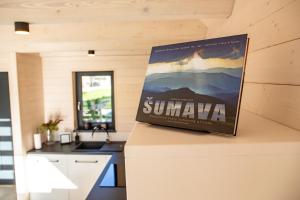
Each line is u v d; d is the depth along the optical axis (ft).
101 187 4.51
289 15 2.64
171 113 2.63
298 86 2.47
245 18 4.00
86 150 11.50
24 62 11.13
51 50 10.15
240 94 2.22
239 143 2.10
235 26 4.52
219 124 2.28
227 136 2.30
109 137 13.04
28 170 11.43
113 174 5.08
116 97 12.81
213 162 2.10
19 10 4.75
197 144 2.10
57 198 11.51
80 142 12.88
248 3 3.87
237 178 2.11
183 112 2.54
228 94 2.30
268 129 2.56
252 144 2.08
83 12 4.72
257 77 3.51
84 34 7.98
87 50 10.73
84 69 12.69
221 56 2.43
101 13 4.69
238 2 4.35
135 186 2.13
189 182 2.12
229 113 2.25
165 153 2.09
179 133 2.43
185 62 2.70
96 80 13.12
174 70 2.78
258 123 2.86
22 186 11.21
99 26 7.93
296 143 2.09
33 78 11.94
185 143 2.12
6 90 10.98
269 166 2.10
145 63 12.50
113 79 12.95
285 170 2.10
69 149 11.69
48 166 11.38
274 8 2.98
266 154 2.09
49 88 12.85
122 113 12.90
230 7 4.65
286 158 2.09
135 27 7.84
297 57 2.48
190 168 2.11
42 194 11.55
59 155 11.31
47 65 12.71
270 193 2.13
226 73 2.35
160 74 2.90
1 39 8.04
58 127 12.99
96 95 13.23
